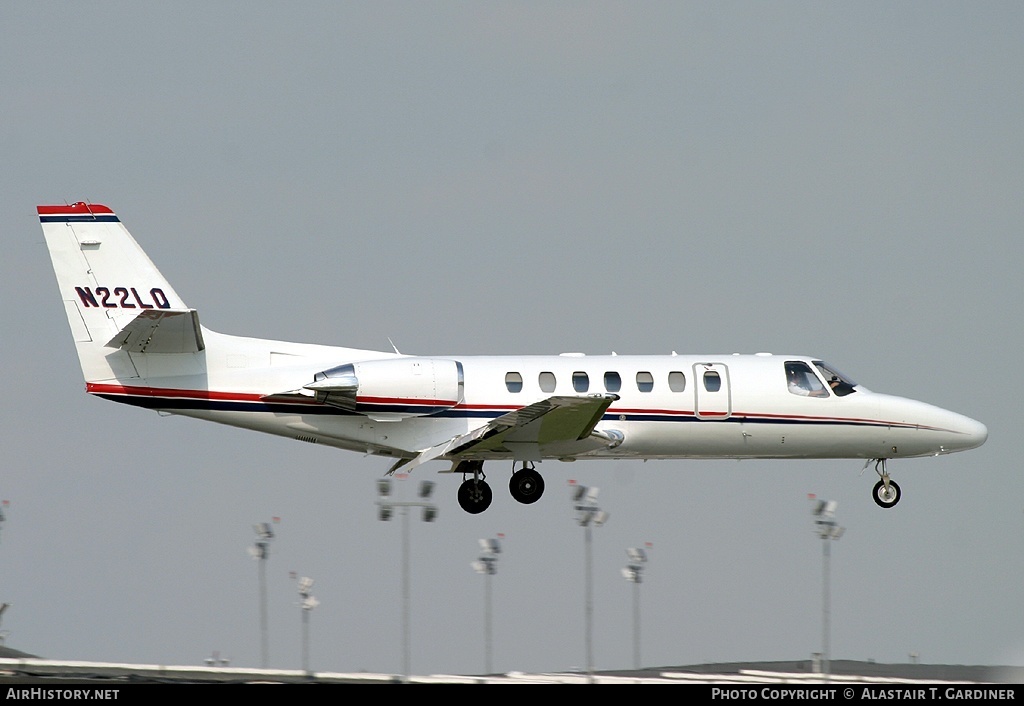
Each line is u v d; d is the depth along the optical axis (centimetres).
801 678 8900
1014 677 9019
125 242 10575
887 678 8912
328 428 10544
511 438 10312
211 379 10481
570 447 10550
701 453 10950
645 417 10712
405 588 9994
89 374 10425
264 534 10344
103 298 10512
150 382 10431
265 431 10631
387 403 10425
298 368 10600
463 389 10544
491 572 10225
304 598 10281
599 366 10756
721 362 10962
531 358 10781
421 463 10044
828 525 9625
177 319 9750
